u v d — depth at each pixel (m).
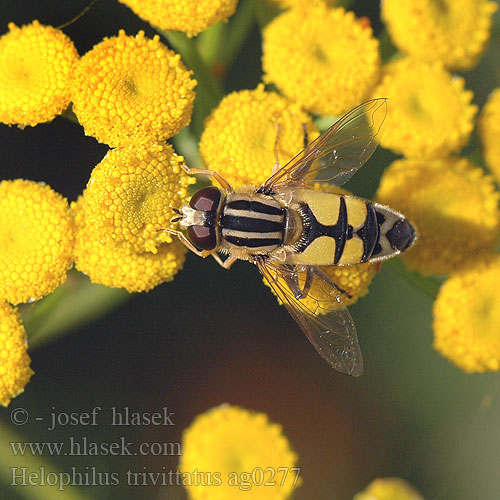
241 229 0.21
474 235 0.21
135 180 0.20
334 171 0.21
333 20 0.21
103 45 0.20
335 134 0.21
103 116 0.20
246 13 0.22
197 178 0.21
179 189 0.20
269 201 0.21
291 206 0.21
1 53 0.20
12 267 0.20
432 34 0.21
